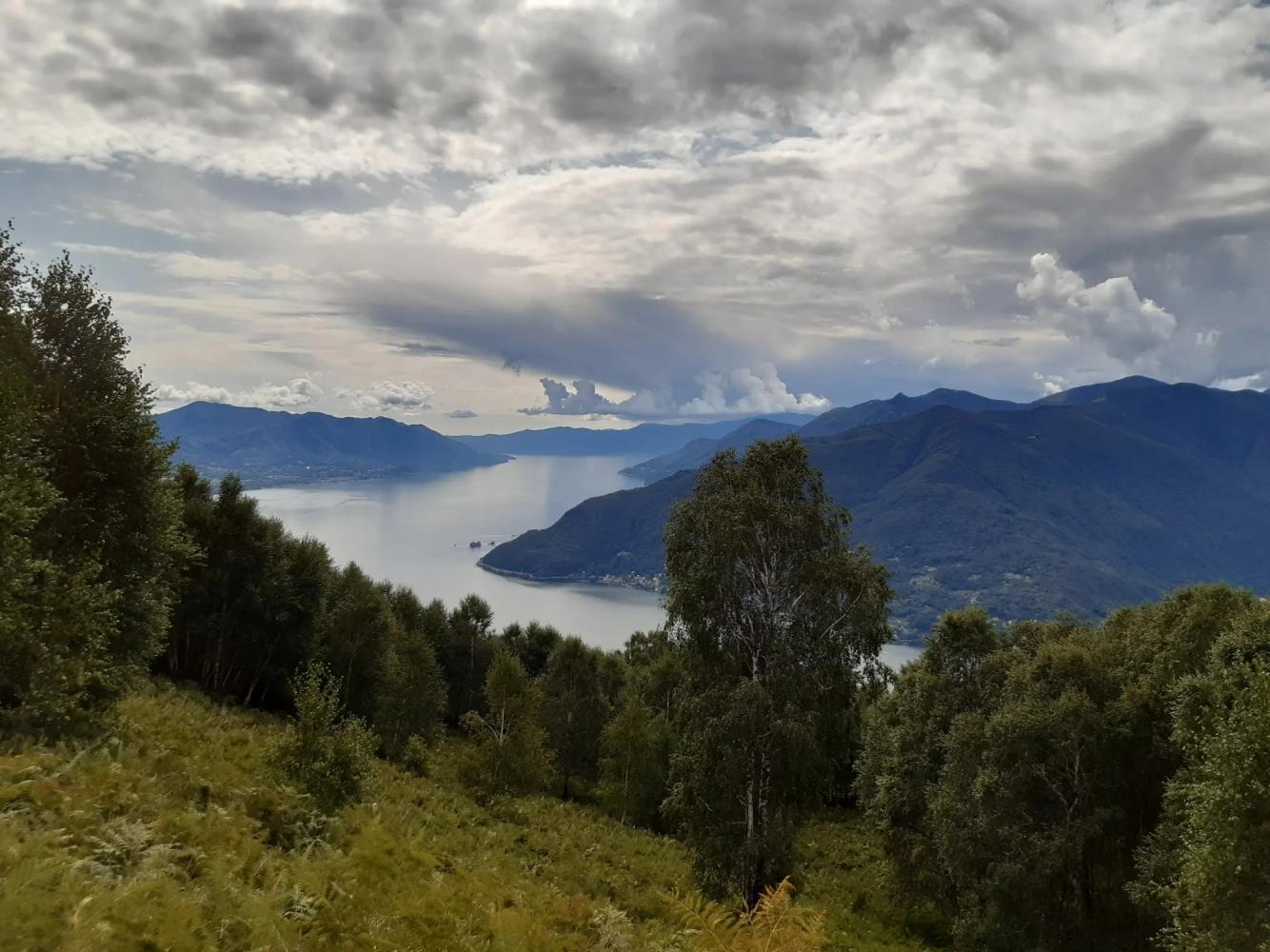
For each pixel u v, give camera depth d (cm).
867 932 2858
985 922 2452
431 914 1026
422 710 4456
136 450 2380
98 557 2214
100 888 783
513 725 3791
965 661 3325
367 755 1956
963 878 2627
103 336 2430
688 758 2461
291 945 859
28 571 1675
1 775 1087
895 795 3297
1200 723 2006
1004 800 2467
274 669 4841
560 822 3425
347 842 1462
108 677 1994
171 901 807
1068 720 2422
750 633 2495
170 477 2581
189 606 4284
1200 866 1708
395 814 2020
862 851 4097
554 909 1370
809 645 2428
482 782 3631
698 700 2436
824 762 2348
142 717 2166
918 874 3156
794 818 2434
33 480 1786
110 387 2422
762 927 1045
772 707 2280
